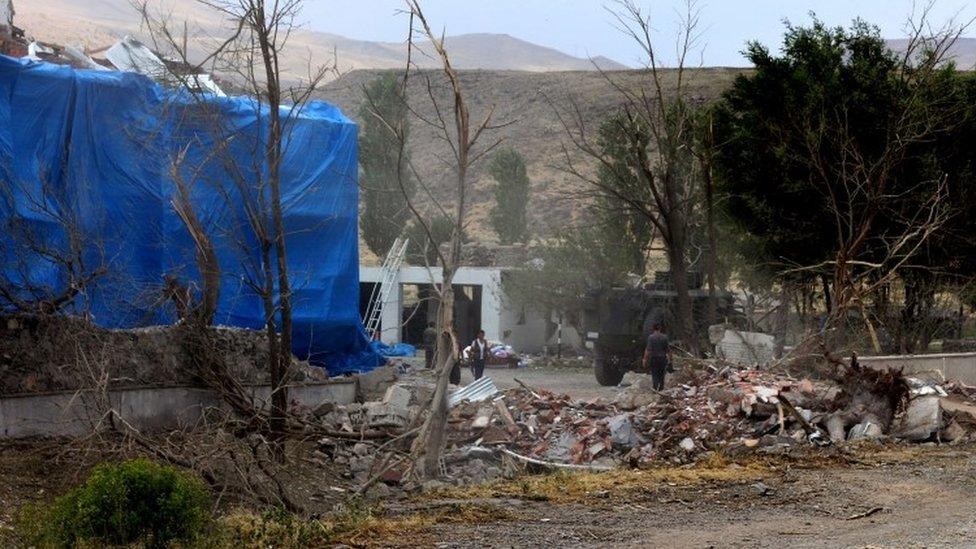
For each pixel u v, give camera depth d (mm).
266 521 14547
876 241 49031
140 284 29766
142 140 30547
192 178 28984
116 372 25219
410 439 26188
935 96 50312
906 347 48094
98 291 29234
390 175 76938
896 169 49031
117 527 13078
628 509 16469
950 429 25453
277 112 25406
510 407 29391
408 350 58969
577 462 25781
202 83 30719
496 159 102438
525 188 102812
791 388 27578
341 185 36812
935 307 51156
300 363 32844
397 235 78750
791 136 50125
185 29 27266
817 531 14695
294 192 35188
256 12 24844
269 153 25594
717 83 177250
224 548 13273
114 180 30500
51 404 24078
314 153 36000
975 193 49625
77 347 23688
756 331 50656
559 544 13688
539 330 70062
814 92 49656
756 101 53125
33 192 28562
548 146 181250
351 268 37438
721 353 43594
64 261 25531
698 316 50281
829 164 48125
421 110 196125
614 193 51406
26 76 29266
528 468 25484
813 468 20875
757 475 19938
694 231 56875
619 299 47500
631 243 62969
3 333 24125
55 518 13430
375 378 36156
